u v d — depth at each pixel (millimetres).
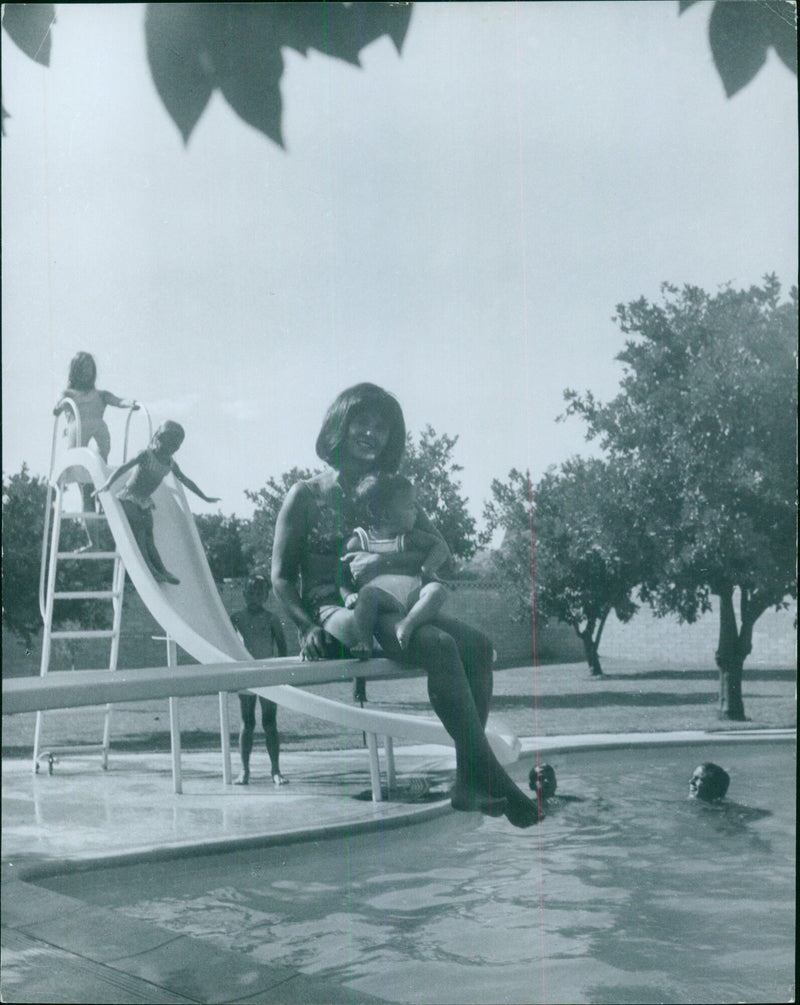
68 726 6766
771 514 5758
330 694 6207
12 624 6777
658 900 3229
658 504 5879
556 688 5887
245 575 6371
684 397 5766
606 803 4504
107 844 3873
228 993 2367
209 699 7590
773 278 5828
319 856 3881
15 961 2537
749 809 4352
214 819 4352
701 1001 2381
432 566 4426
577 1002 2357
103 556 6164
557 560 5926
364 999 2418
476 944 2852
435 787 4914
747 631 5727
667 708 5488
